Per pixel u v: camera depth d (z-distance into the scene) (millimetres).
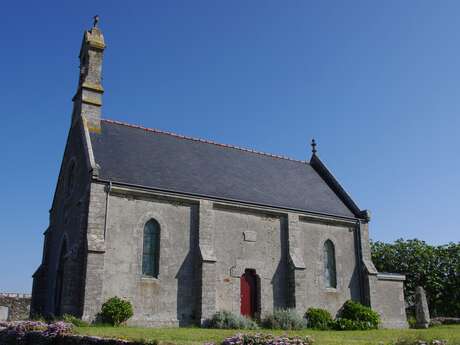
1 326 18625
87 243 22172
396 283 31562
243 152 33188
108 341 13031
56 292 26297
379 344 13547
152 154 27656
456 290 43125
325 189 33781
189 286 24562
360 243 31047
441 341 12617
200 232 25344
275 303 26859
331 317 27125
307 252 28859
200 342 13719
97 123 27531
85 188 24062
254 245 27141
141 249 23859
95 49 29078
